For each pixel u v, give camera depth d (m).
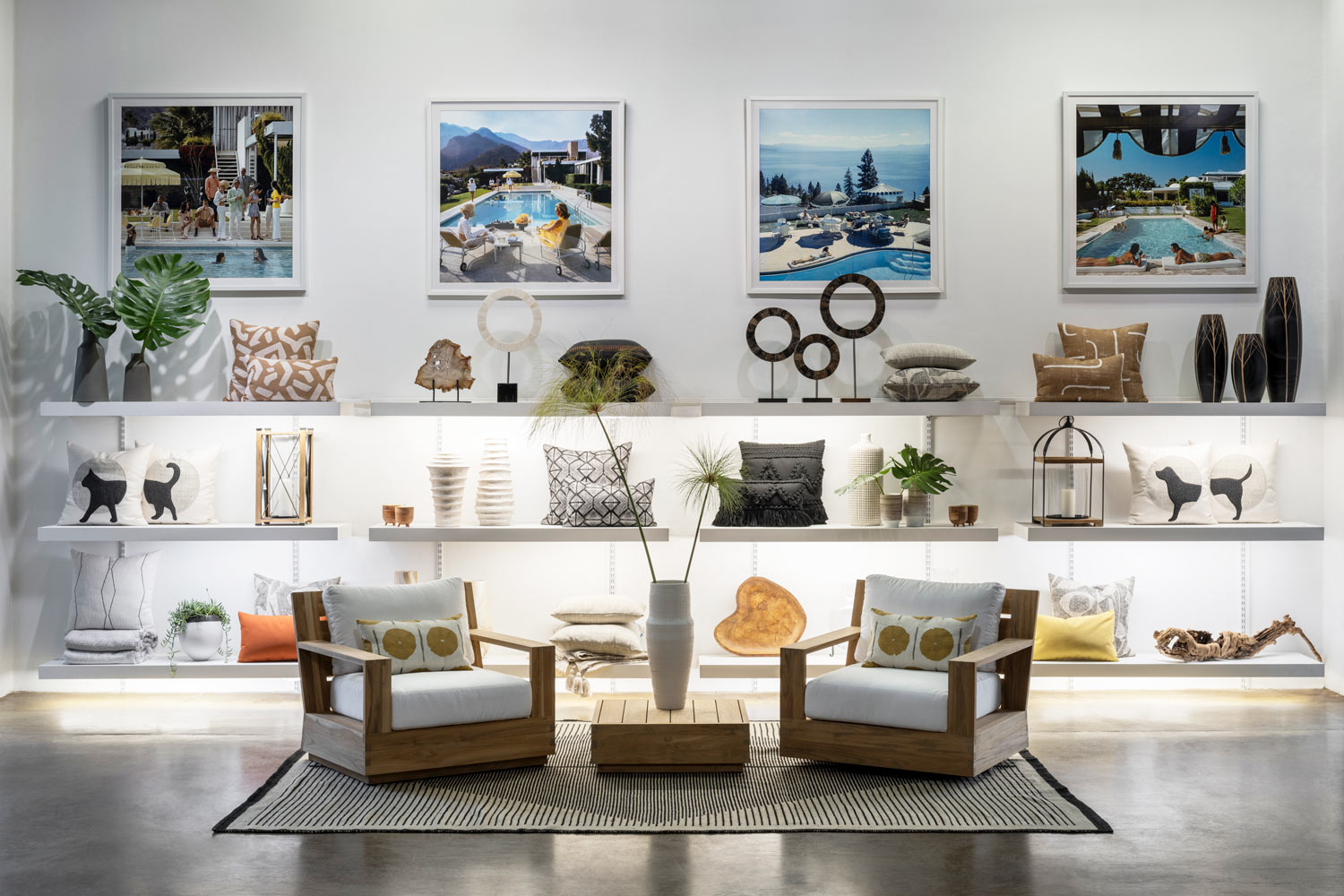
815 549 5.62
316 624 4.32
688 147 5.61
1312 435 5.63
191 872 3.17
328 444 5.61
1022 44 5.63
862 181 5.61
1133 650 5.64
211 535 5.20
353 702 4.09
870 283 5.46
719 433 5.62
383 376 5.60
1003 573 5.64
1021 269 5.63
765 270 5.61
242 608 5.62
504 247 5.60
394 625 4.27
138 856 3.29
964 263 5.62
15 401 5.57
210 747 4.50
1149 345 5.64
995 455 5.62
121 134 5.58
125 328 5.59
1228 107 5.62
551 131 5.59
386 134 5.61
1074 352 5.45
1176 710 5.14
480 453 5.62
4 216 5.50
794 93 5.62
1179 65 5.64
